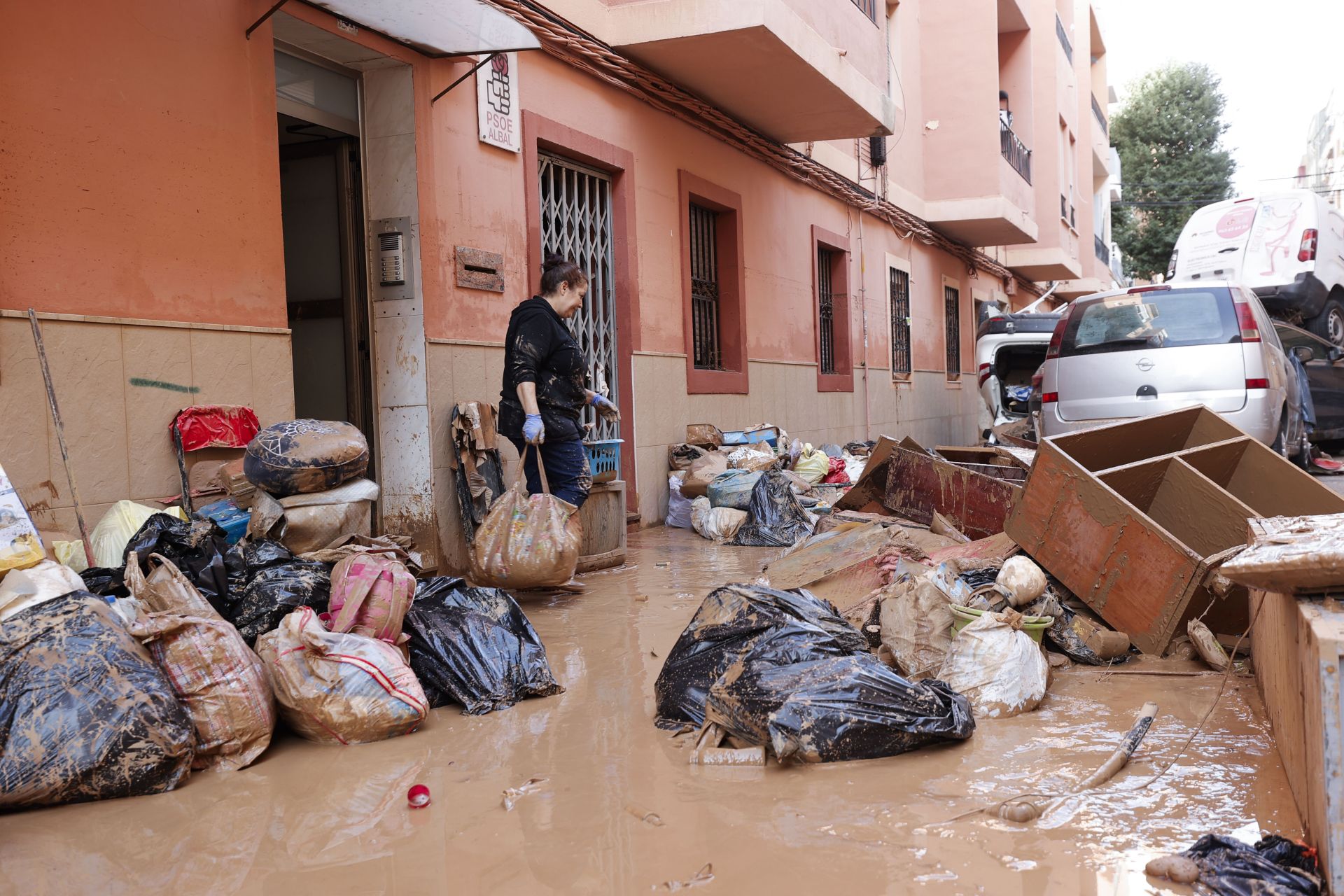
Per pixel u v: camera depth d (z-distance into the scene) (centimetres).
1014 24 2097
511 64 726
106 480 438
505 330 718
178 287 475
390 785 300
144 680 304
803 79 936
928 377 1802
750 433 1011
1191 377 843
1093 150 3097
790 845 247
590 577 652
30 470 407
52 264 418
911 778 292
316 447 443
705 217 1062
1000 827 253
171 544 378
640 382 890
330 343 671
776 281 1182
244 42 516
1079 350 891
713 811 271
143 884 238
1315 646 211
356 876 238
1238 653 414
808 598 373
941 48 1703
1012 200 1773
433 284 650
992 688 353
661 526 920
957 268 1980
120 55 449
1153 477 462
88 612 309
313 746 339
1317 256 1420
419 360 640
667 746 329
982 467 691
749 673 326
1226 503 434
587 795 286
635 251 885
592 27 824
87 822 276
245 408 502
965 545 544
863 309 1473
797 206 1242
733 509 844
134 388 452
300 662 341
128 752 291
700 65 896
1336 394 1312
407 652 391
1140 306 877
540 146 777
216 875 241
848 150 1409
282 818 276
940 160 1716
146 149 461
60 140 423
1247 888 211
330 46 599
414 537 646
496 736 344
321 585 390
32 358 408
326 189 666
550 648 464
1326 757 206
